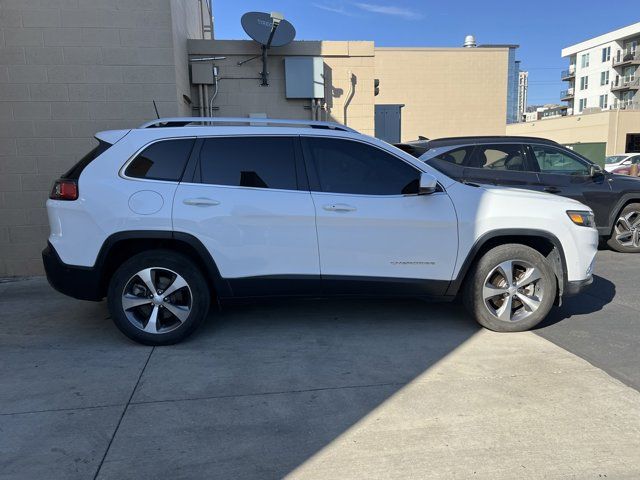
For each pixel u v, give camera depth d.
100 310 5.45
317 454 2.86
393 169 4.54
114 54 6.91
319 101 9.77
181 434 3.05
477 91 32.75
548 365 3.99
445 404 3.40
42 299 5.88
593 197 7.97
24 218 6.95
